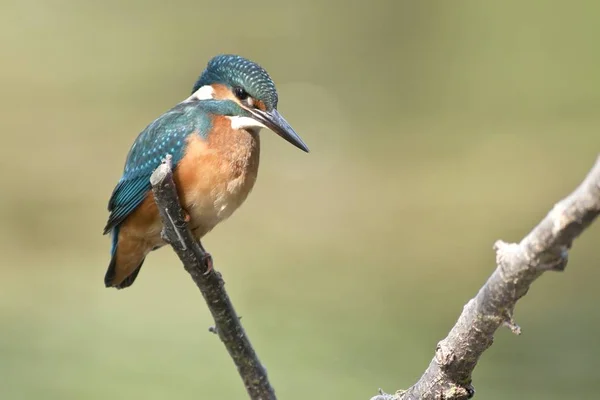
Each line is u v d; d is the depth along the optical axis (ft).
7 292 40.91
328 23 77.56
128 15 81.35
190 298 40.70
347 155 60.18
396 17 75.66
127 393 30.58
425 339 36.29
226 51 73.36
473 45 73.82
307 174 57.57
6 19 80.02
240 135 19.21
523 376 32.42
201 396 30.73
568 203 9.77
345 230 50.06
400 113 65.98
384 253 46.88
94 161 58.54
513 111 65.87
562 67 69.77
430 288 42.27
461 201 52.21
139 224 19.63
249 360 15.99
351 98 67.62
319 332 36.52
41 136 60.70
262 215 52.54
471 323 11.98
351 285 42.80
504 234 48.08
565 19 72.95
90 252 46.78
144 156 19.19
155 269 44.29
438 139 62.13
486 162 58.08
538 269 10.55
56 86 68.23
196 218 19.20
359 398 30.25
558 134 61.46
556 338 36.27
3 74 70.95
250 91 19.34
